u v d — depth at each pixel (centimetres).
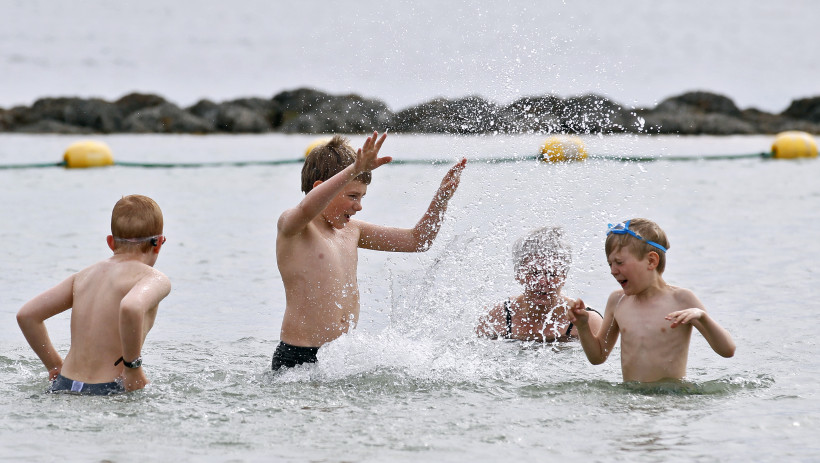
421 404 1568
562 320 2169
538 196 2931
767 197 4491
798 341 2038
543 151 3456
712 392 1627
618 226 1778
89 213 4006
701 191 4688
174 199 4547
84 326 1689
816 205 4231
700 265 2973
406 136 6900
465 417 1477
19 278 2758
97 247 3250
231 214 4109
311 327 1833
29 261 3000
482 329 2155
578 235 2709
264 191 4869
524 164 3481
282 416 1488
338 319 1864
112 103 9750
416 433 1386
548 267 2145
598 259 2928
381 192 4450
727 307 2405
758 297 2517
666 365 1711
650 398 1594
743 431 1380
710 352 1958
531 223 2539
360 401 1590
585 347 1794
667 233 3550
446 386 1695
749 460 1245
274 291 2702
